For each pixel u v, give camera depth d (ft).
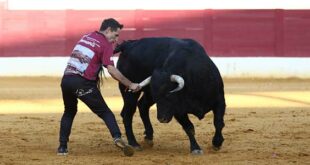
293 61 105.09
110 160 35.19
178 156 36.52
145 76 38.83
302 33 105.50
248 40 105.60
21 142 41.96
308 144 40.70
